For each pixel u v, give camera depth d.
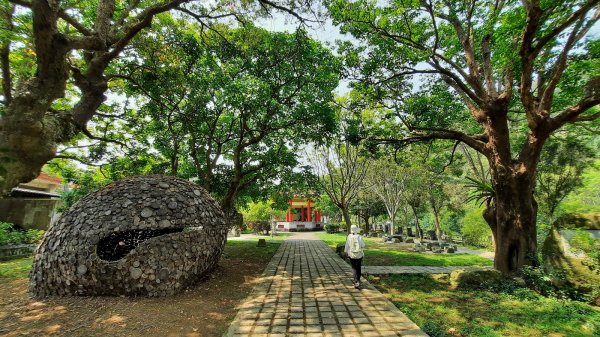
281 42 9.93
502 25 6.68
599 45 6.96
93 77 5.85
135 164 12.52
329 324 4.65
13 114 3.80
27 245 10.71
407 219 31.89
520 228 7.91
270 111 10.52
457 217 23.70
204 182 12.09
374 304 5.70
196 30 10.57
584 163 11.82
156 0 8.57
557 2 5.63
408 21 8.59
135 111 12.30
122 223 5.90
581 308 5.72
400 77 10.00
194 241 6.59
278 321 4.78
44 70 4.21
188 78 9.85
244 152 14.15
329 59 10.01
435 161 14.63
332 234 28.75
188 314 5.10
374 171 20.98
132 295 5.71
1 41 6.22
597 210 10.52
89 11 8.13
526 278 7.29
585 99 7.05
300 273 8.73
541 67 8.02
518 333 4.56
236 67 10.38
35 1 3.89
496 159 8.29
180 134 12.24
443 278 8.10
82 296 5.66
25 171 3.77
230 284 7.22
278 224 36.81
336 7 8.54
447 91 10.62
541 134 7.71
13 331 4.23
